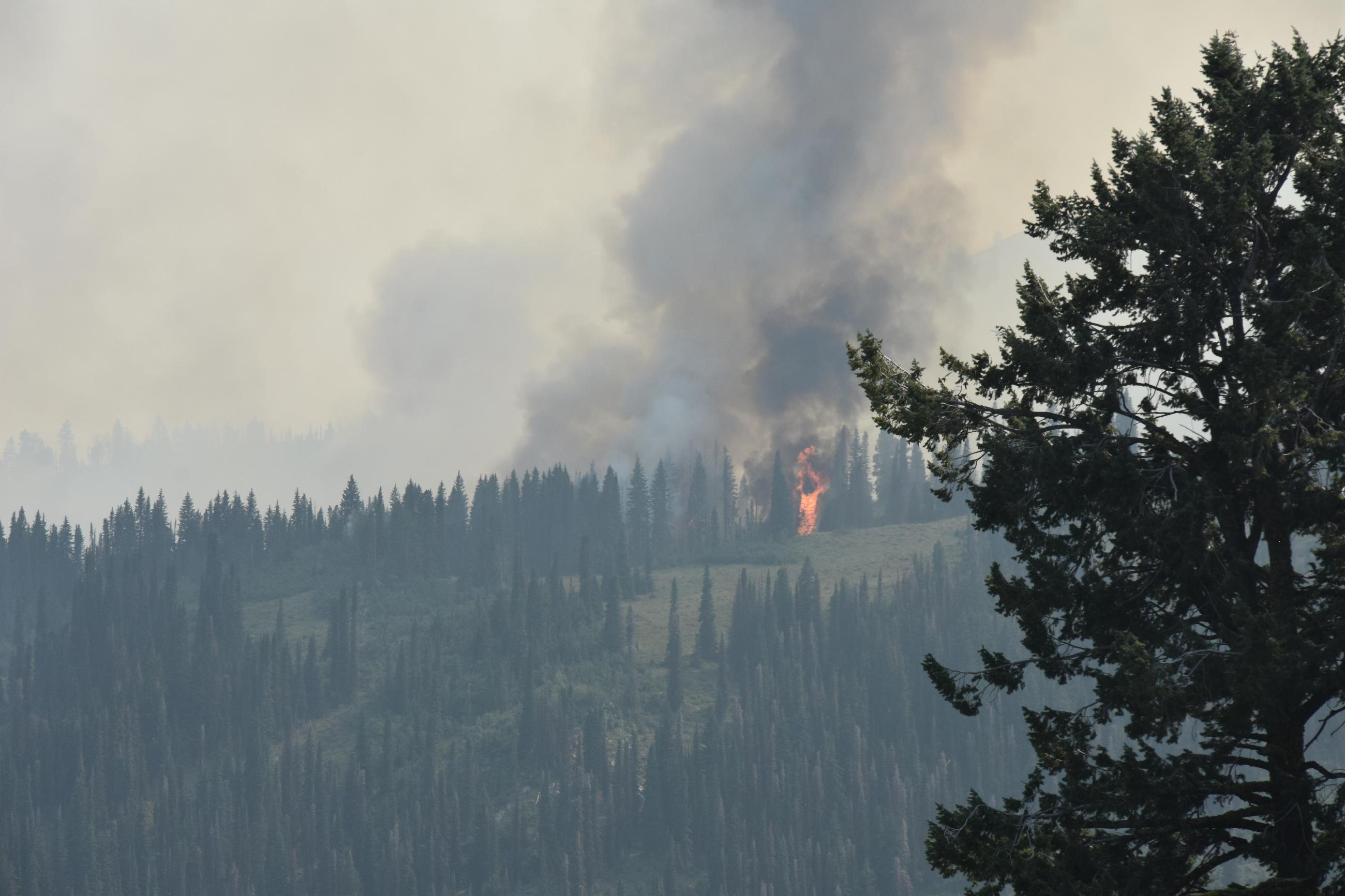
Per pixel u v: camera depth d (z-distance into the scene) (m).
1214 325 93.94
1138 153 96.31
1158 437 94.12
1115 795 85.69
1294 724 83.62
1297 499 87.44
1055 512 93.00
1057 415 95.56
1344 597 87.38
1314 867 78.25
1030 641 91.19
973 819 89.50
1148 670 80.81
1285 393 84.06
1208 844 85.38
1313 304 86.56
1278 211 94.88
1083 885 81.69
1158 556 88.25
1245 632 79.94
